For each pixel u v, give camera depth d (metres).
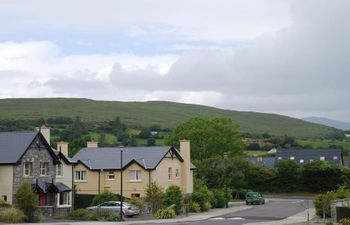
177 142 104.12
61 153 63.25
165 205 60.19
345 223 40.88
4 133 59.25
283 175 109.50
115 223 46.41
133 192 71.06
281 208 71.88
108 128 170.75
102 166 72.62
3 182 55.62
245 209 69.94
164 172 72.81
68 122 179.25
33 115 191.50
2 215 46.09
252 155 159.50
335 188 104.75
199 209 65.50
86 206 67.62
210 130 103.25
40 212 50.19
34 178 57.97
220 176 97.56
